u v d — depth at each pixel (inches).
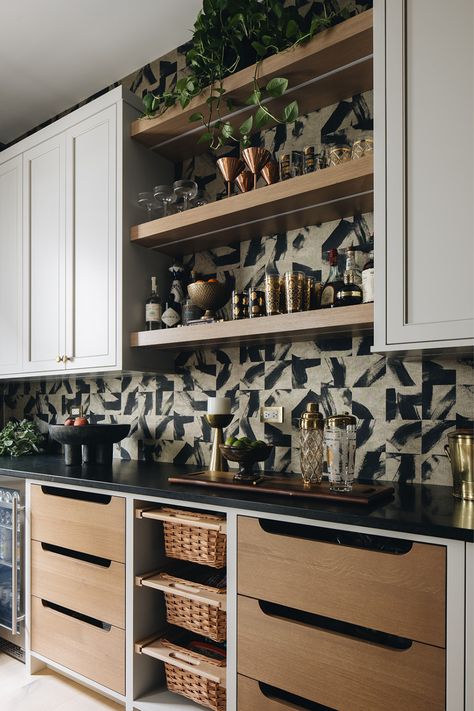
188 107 82.7
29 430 117.4
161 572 74.2
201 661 66.9
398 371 72.4
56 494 88.0
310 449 66.0
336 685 52.4
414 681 47.5
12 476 90.4
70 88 114.8
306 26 82.0
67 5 89.6
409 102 58.4
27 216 107.0
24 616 86.5
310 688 54.2
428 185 56.7
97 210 93.6
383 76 60.2
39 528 85.0
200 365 94.6
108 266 91.0
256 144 88.5
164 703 70.0
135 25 94.9
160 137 91.3
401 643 60.1
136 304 91.1
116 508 74.0
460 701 45.0
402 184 58.1
